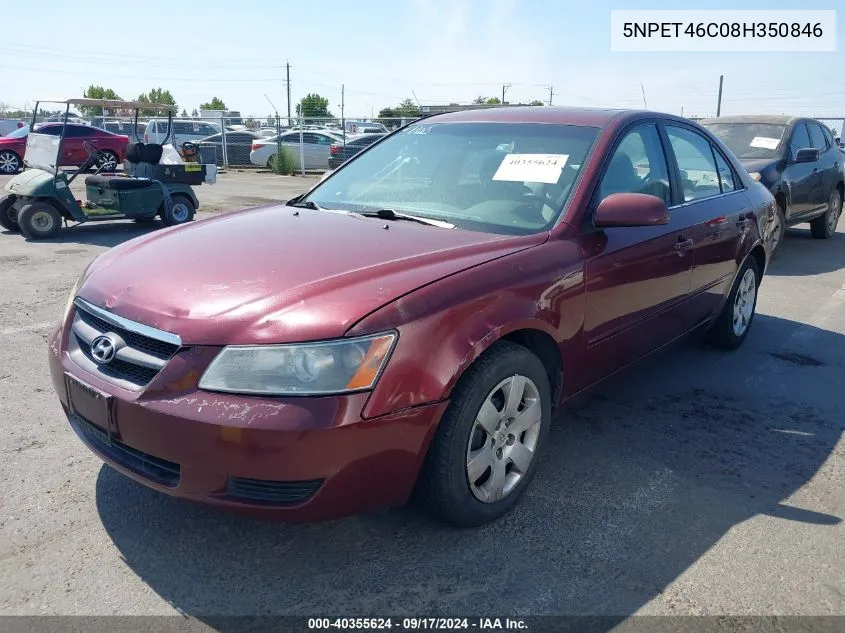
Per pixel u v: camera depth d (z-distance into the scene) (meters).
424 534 2.81
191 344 2.36
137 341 2.51
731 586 2.56
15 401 3.97
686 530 2.90
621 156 3.63
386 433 2.38
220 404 2.28
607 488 3.21
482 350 2.60
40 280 7.09
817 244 10.12
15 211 10.13
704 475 3.36
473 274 2.70
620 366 3.67
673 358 5.02
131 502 2.98
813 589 2.55
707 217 4.28
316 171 23.36
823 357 5.13
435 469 2.60
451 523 2.79
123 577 2.52
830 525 2.97
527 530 2.86
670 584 2.56
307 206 3.78
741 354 5.15
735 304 5.02
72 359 2.71
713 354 5.14
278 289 2.51
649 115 4.06
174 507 2.96
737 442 3.72
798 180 8.93
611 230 3.39
